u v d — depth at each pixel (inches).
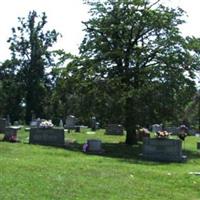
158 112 1534.2
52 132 1341.0
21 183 601.0
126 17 1557.6
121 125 1894.7
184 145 1669.5
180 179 781.3
